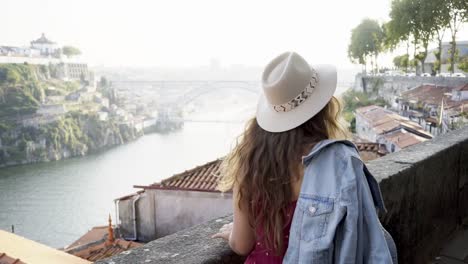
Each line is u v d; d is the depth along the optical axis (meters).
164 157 130.12
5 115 127.12
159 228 13.02
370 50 74.19
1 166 118.88
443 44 64.88
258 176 1.11
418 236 2.68
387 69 81.19
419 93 43.28
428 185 2.76
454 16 41.19
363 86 69.88
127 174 110.00
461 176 3.34
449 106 33.03
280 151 1.11
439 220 2.98
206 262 1.34
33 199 88.81
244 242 1.18
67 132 133.00
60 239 68.44
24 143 123.50
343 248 1.00
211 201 12.23
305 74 1.14
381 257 1.02
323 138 1.15
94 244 14.45
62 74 170.88
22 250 10.76
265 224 1.10
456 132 3.69
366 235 1.05
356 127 43.53
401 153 2.88
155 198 12.91
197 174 13.52
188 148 142.75
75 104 153.38
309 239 1.02
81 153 134.50
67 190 95.50
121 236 13.80
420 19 41.81
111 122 150.75
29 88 140.25
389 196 2.30
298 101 1.14
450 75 43.03
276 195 1.09
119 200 13.71
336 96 1.22
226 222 1.70
